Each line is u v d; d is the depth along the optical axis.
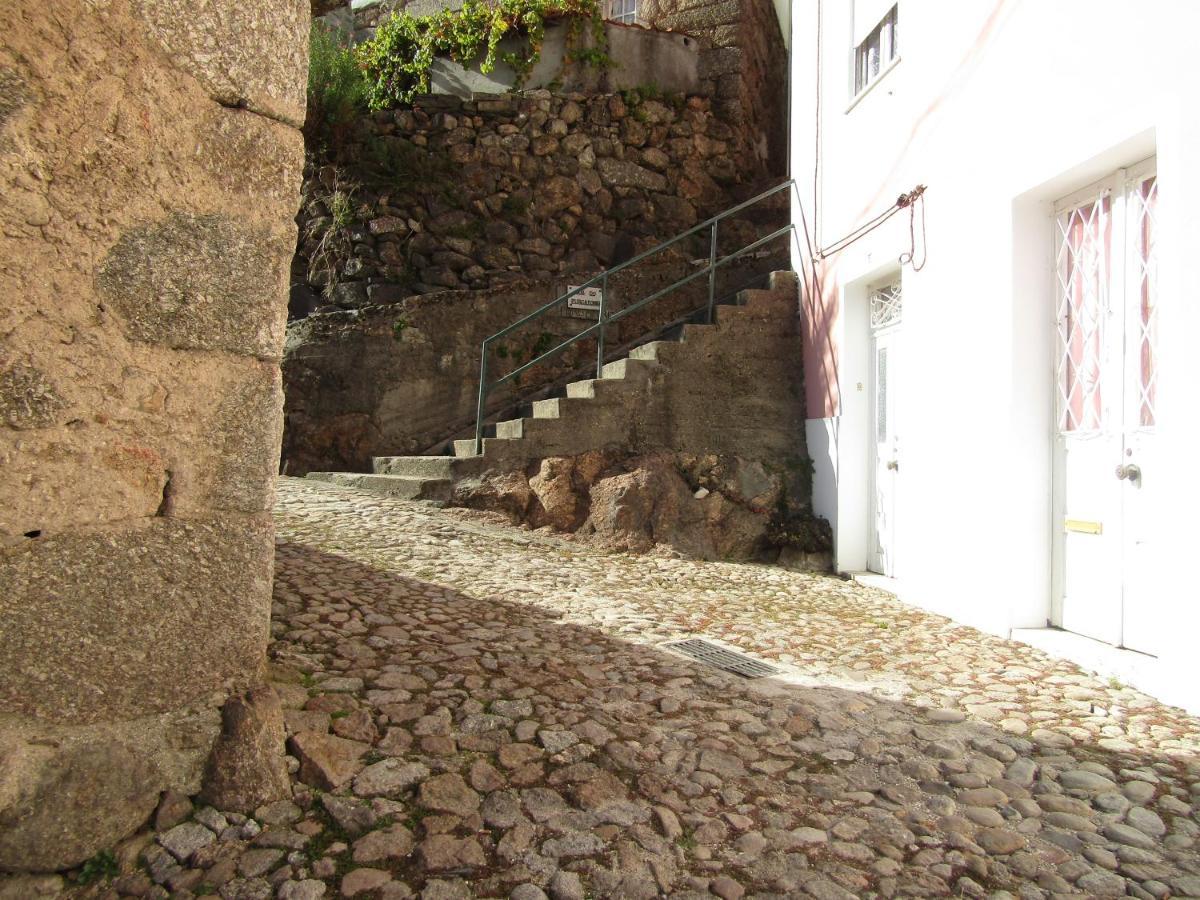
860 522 7.12
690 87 10.58
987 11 5.10
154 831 2.37
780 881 2.41
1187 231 3.55
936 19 5.74
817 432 7.70
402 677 3.32
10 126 2.06
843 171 7.31
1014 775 3.05
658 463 7.51
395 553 5.64
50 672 2.20
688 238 10.18
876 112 6.67
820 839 2.62
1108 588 4.36
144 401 2.35
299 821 2.46
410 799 2.58
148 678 2.38
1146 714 3.57
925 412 5.88
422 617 4.15
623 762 2.93
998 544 4.90
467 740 2.93
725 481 7.64
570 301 9.25
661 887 2.35
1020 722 3.53
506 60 9.89
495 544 6.54
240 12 2.52
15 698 2.14
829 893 2.37
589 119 9.88
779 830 2.66
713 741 3.18
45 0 2.11
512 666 3.66
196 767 2.47
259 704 2.62
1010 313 4.80
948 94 5.55
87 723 2.27
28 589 2.15
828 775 3.02
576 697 3.42
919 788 2.97
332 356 8.45
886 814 2.79
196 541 2.47
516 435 7.71
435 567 5.45
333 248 8.91
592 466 7.51
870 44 7.07
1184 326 3.57
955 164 5.46
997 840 2.65
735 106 10.55
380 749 2.79
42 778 2.18
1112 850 2.61
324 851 2.36
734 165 10.53
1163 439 3.69
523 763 2.83
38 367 2.14
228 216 2.51
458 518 7.18
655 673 3.89
